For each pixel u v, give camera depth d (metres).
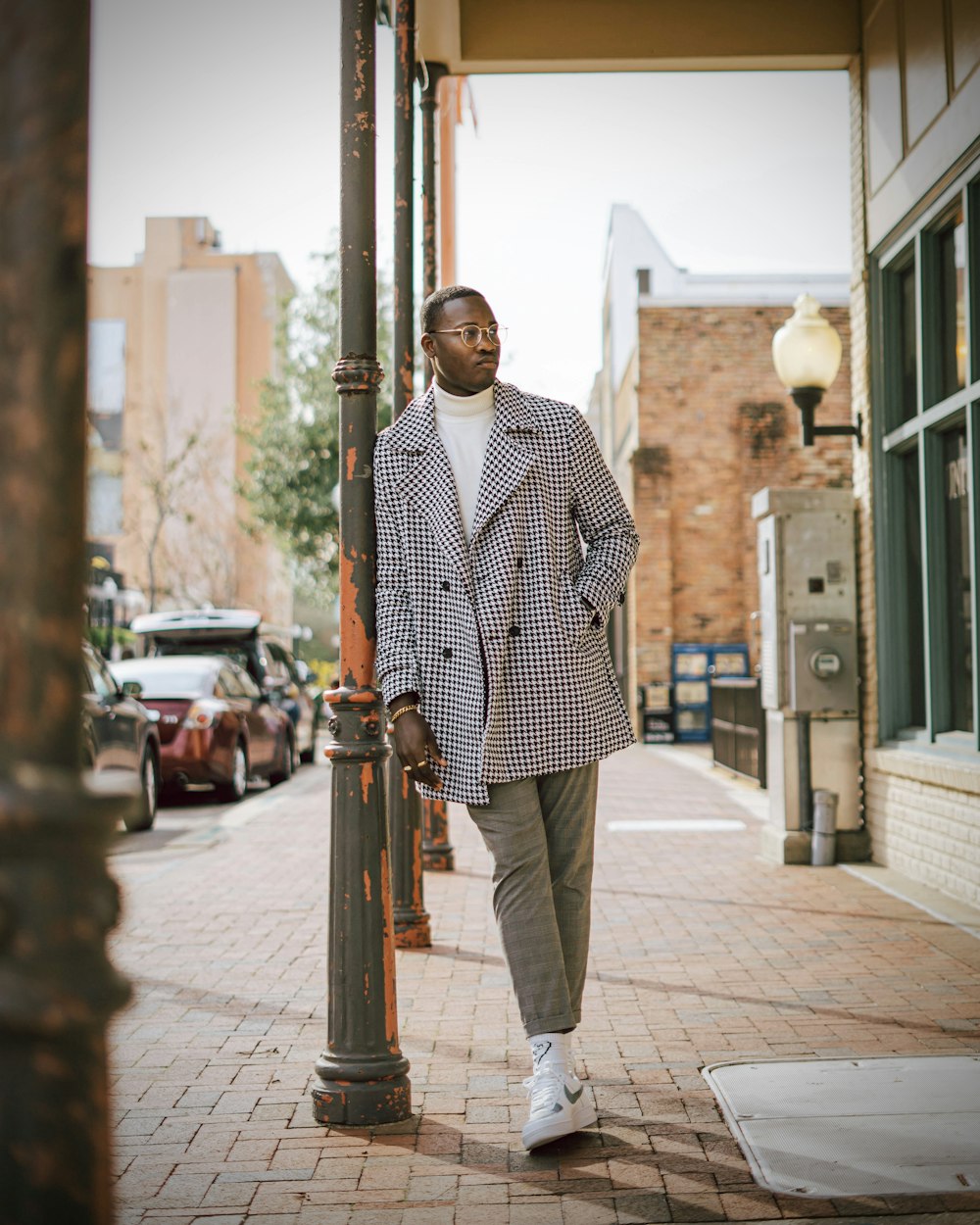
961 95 6.42
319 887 7.67
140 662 13.69
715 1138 3.35
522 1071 3.99
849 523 8.16
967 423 6.53
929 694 7.24
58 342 1.19
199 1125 3.54
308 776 16.84
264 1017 4.72
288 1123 3.55
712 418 23.05
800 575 8.16
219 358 51.94
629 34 8.41
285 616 55.69
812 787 8.23
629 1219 2.84
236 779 13.20
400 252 6.47
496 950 5.84
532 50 8.43
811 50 8.34
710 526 23.06
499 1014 4.69
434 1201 2.97
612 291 36.72
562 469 3.47
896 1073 3.83
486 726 3.30
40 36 1.20
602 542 3.54
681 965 5.38
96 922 1.16
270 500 30.80
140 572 47.41
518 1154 3.27
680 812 11.41
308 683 19.52
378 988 3.56
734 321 23.06
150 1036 4.47
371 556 3.57
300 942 6.07
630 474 24.38
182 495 44.78
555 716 3.38
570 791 3.47
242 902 7.18
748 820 10.73
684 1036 4.31
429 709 3.44
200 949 5.93
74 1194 1.15
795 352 8.20
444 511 3.42
